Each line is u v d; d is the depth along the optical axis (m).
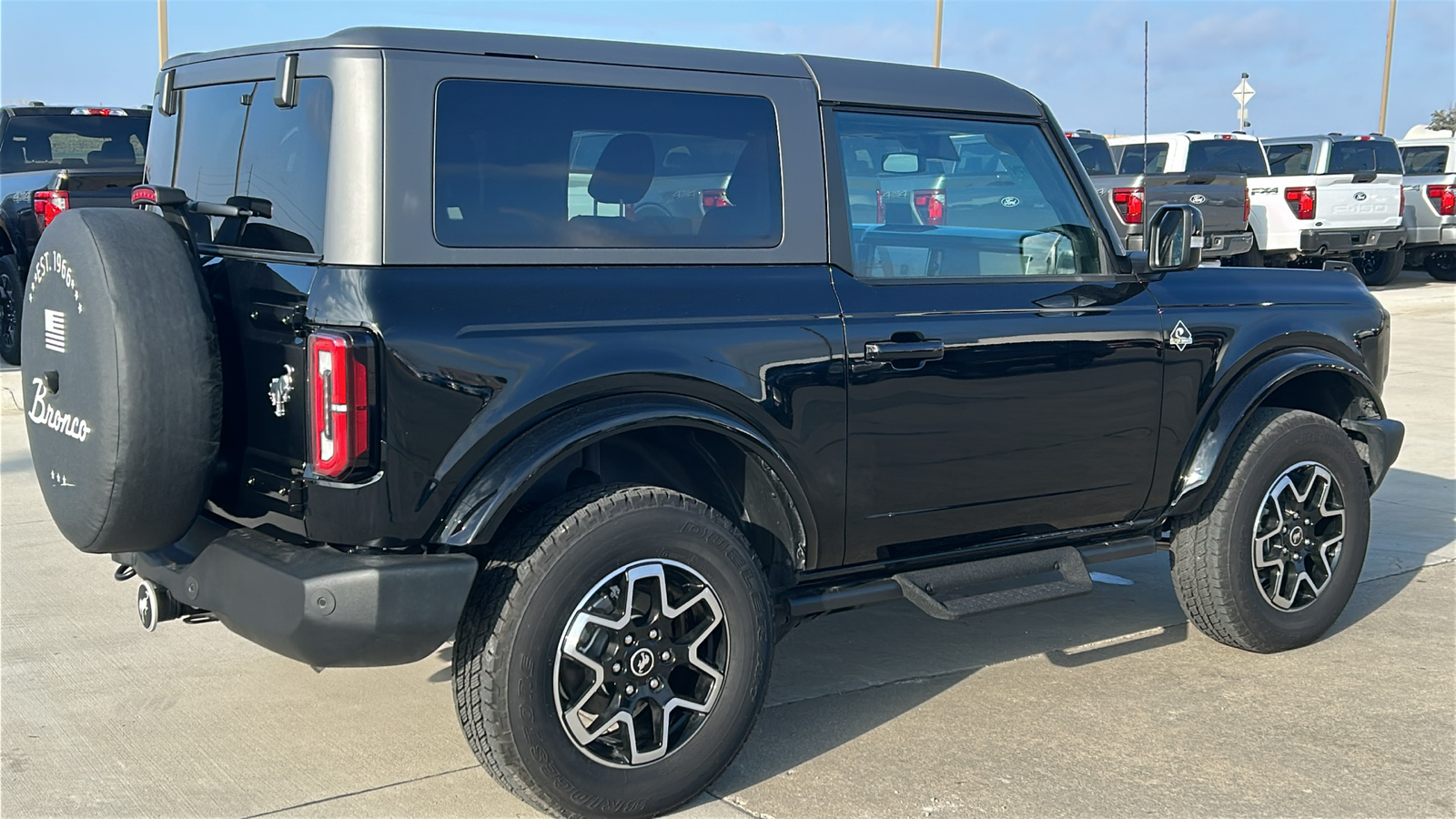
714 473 3.74
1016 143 4.16
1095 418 4.17
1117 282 4.30
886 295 3.75
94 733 3.89
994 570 4.04
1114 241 4.34
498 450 3.11
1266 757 3.76
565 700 3.23
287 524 3.14
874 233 3.80
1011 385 3.95
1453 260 20.06
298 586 2.94
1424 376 11.55
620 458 3.85
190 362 3.08
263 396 3.17
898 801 3.47
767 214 3.61
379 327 2.94
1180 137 16.75
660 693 3.32
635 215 3.39
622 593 3.26
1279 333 4.59
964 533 4.01
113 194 10.09
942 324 3.81
